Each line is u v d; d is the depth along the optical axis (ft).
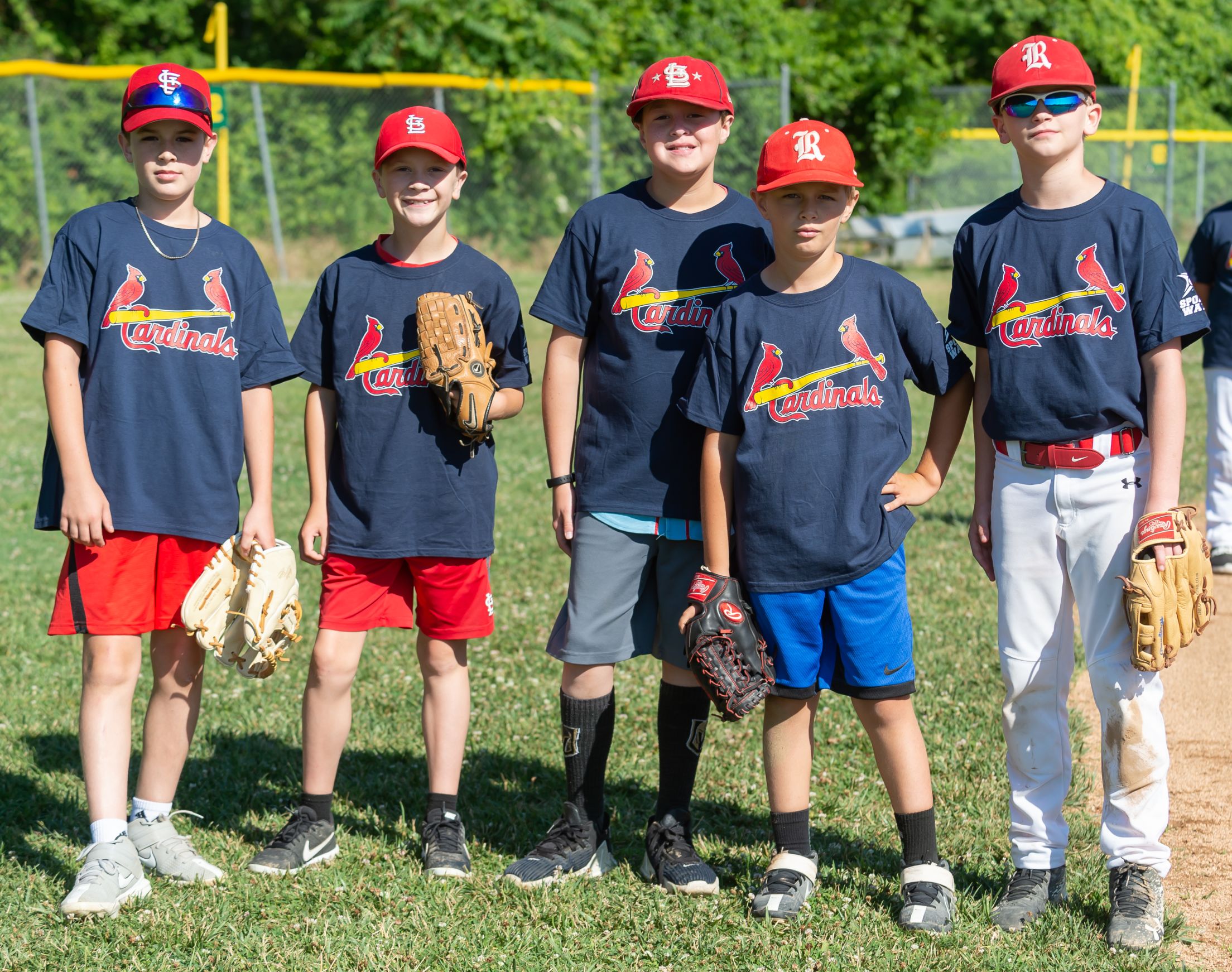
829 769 13.20
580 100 59.31
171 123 10.71
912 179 65.72
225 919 10.26
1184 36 80.43
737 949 9.81
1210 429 20.10
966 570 20.01
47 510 10.85
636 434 10.95
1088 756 13.64
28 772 13.24
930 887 10.27
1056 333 9.87
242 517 24.26
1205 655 16.63
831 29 68.23
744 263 10.89
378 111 57.93
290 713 15.08
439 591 11.53
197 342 10.94
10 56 65.62
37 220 55.31
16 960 9.61
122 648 10.82
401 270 11.43
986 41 77.46
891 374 10.25
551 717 14.83
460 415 10.90
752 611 10.42
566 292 11.18
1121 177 64.69
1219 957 9.77
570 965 9.54
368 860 11.48
